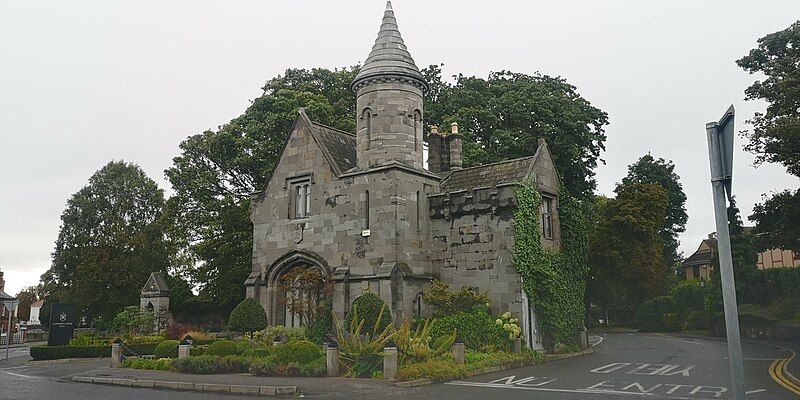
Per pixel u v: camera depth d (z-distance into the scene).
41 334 60.00
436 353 21.00
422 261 27.80
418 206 28.25
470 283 26.95
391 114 28.72
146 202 64.56
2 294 80.38
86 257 55.16
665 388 16.61
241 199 42.88
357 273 27.58
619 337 42.03
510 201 25.97
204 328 42.75
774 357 24.98
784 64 33.06
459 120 41.84
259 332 27.83
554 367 22.25
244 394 17.28
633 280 53.53
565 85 46.22
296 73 45.94
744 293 42.19
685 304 49.03
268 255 31.12
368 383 18.16
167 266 57.59
